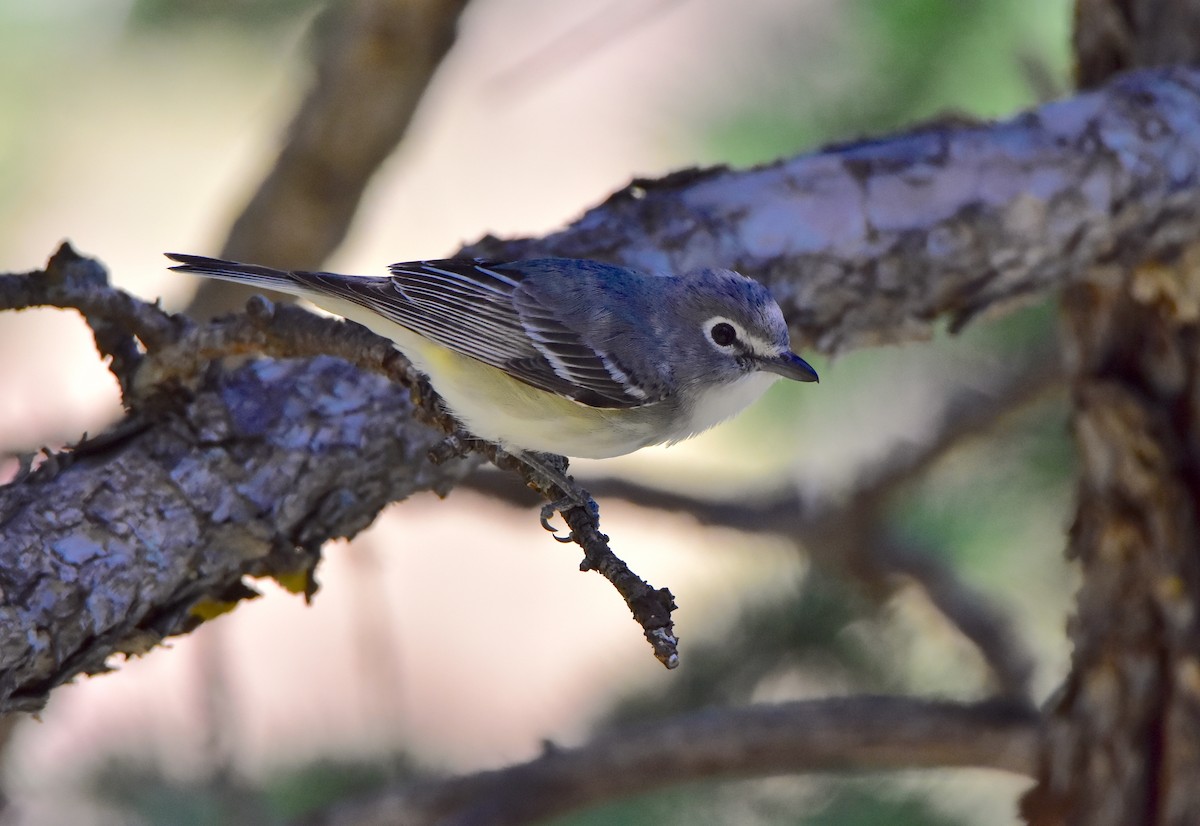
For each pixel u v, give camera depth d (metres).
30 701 7.08
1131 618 8.61
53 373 17.88
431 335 8.49
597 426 8.91
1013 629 10.60
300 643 18.69
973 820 10.19
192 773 10.75
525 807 9.73
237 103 17.47
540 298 8.83
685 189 9.36
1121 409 8.77
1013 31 10.54
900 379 11.54
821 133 10.98
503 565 20.36
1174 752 8.40
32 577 6.99
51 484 7.35
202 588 7.68
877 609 10.95
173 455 7.61
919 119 10.77
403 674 18.30
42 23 15.10
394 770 10.76
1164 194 8.91
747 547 11.54
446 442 8.06
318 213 12.10
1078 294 9.26
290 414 7.95
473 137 19.42
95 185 17.42
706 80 11.30
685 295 8.91
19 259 17.03
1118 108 9.06
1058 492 10.87
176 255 8.95
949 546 10.95
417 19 10.69
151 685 15.82
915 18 10.41
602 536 7.26
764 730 9.52
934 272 8.92
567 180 19.41
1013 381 10.69
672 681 10.95
